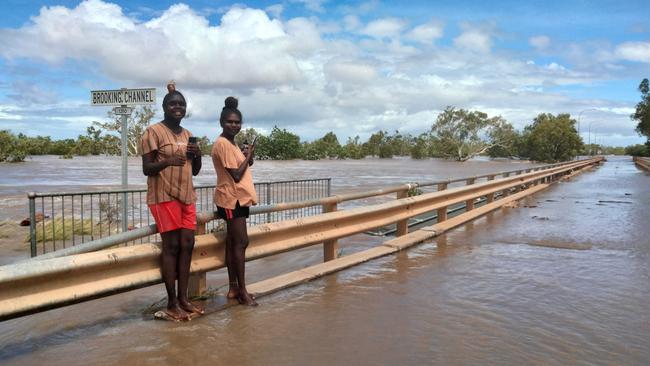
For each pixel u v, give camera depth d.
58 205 17.70
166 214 4.51
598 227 10.65
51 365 3.69
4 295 3.60
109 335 4.31
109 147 137.62
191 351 3.96
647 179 31.36
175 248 4.65
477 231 10.10
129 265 4.45
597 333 4.44
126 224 8.73
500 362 3.81
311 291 5.73
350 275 6.48
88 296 4.08
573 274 6.56
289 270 7.04
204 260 5.21
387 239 9.55
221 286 5.83
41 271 3.73
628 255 7.80
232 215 5.05
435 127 121.19
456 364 3.78
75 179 33.59
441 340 4.25
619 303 5.32
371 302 5.32
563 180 29.92
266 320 4.72
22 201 18.92
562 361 3.84
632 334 4.42
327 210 7.19
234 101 5.04
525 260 7.40
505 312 5.00
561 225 10.94
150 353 3.92
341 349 4.04
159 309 5.00
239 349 4.02
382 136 165.38
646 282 6.18
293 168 57.62
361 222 7.66
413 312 4.99
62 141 134.88
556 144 103.00
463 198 11.75
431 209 9.90
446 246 8.48
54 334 4.36
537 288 5.88
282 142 108.69
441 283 6.09
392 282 6.13
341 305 5.21
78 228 11.39
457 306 5.19
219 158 4.98
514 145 123.88
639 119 80.75
